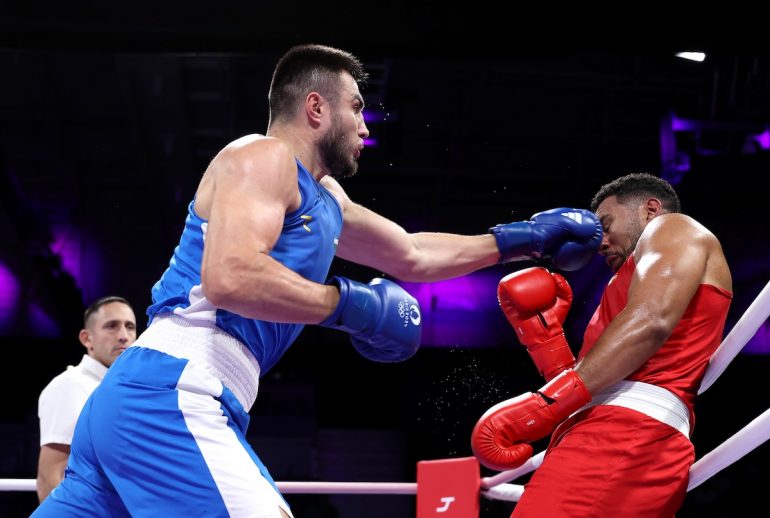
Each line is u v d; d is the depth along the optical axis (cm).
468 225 1045
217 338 167
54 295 1027
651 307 178
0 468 1005
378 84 875
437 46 463
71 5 455
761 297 170
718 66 868
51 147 988
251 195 161
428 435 1024
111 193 1033
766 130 883
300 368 1088
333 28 457
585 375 180
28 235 996
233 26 454
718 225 986
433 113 970
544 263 673
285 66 192
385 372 1099
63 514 168
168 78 902
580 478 183
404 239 242
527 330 205
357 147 193
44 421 308
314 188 181
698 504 762
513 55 468
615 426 184
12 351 1033
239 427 170
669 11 451
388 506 1023
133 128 951
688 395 190
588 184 1006
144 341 171
